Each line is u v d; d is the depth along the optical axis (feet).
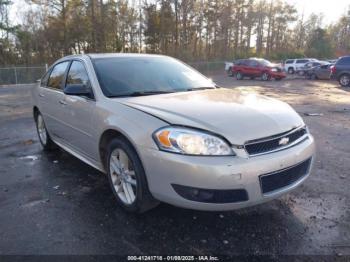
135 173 10.19
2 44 120.47
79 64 14.23
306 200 11.91
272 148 9.46
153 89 12.79
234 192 8.84
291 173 9.84
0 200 12.27
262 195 9.16
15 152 18.52
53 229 10.18
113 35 138.62
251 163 8.86
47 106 16.49
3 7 120.26
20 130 24.68
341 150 18.19
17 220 10.75
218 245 9.27
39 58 126.31
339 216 10.77
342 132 22.76
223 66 120.67
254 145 9.13
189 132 9.04
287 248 9.10
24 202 12.05
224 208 8.92
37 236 9.80
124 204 11.10
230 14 173.99
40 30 125.70
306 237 9.60
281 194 9.61
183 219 10.62
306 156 10.30
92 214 11.05
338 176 14.19
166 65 14.92
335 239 9.49
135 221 10.54
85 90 12.36
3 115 32.58
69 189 13.12
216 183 8.66
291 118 10.62
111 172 11.61
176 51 143.13
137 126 9.89
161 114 9.86
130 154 10.25
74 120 13.58
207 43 171.22
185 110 10.05
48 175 14.69
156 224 10.34
